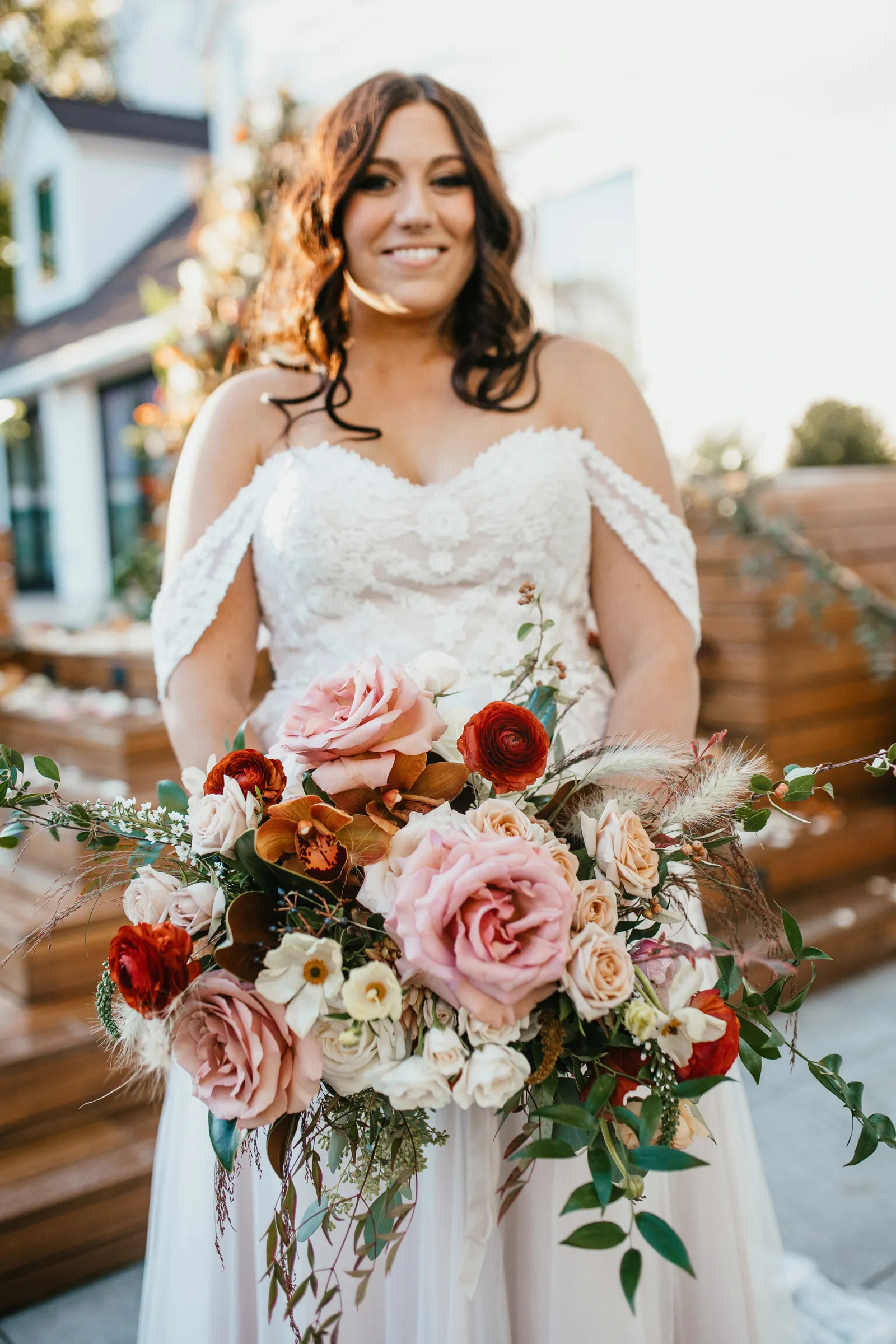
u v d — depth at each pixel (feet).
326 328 5.56
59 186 41.57
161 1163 5.37
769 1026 3.62
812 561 13.32
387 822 3.33
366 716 3.40
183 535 5.46
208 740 5.16
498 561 5.24
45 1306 7.44
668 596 5.36
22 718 13.26
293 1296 3.47
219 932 3.40
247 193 14.65
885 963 12.41
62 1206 7.54
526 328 5.67
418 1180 4.19
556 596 5.39
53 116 40.01
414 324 5.50
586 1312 4.16
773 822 13.25
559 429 5.43
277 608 5.42
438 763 3.48
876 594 14.10
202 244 14.92
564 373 5.50
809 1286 7.22
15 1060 8.09
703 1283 4.90
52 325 39.58
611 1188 3.03
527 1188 4.26
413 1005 3.28
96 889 4.02
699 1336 4.91
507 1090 3.14
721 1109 4.96
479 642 5.21
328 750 3.39
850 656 14.19
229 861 3.42
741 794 3.64
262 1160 4.41
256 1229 4.72
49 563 42.70
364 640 5.24
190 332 14.87
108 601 21.35
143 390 35.09
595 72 17.92
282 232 5.79
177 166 41.91
